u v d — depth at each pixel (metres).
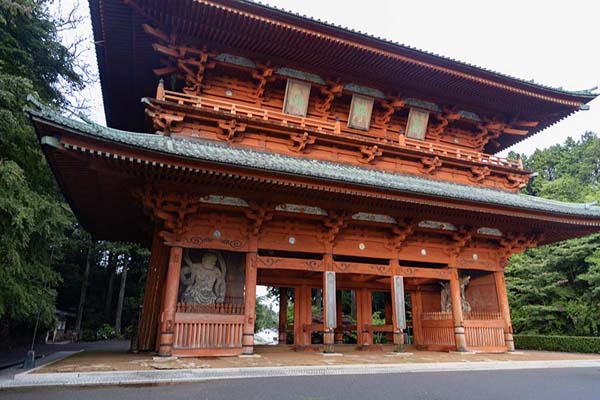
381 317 35.72
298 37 15.79
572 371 12.44
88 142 10.40
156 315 14.45
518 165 21.06
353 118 18.58
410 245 16.83
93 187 13.04
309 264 14.71
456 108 20.38
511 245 18.31
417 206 14.87
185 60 15.73
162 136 14.01
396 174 17.73
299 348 17.12
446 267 17.70
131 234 19.61
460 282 18.94
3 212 13.48
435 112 20.25
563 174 48.97
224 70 16.98
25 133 14.66
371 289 20.20
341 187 13.21
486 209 15.38
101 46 16.33
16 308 16.28
